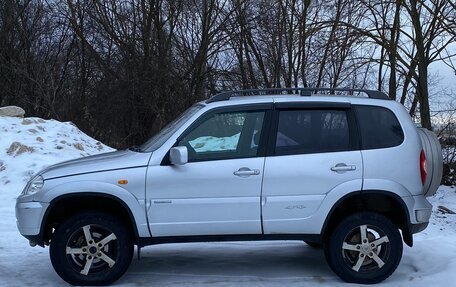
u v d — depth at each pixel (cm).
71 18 2370
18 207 521
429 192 564
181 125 534
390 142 538
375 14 1762
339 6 1784
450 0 1552
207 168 514
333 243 531
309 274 572
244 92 568
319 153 527
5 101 2405
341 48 1716
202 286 528
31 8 2538
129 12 2373
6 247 680
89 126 2320
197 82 2397
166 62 2327
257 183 516
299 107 540
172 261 624
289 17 2222
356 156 527
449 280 530
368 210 543
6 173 1086
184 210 511
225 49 2436
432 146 565
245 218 515
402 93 2055
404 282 539
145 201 509
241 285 531
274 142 527
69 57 2541
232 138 530
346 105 543
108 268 519
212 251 673
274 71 2319
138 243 514
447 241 684
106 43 2366
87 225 514
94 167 515
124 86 2258
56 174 515
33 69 2423
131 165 514
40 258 632
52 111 2277
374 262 536
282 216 518
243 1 2352
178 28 2447
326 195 520
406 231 538
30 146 1189
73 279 512
